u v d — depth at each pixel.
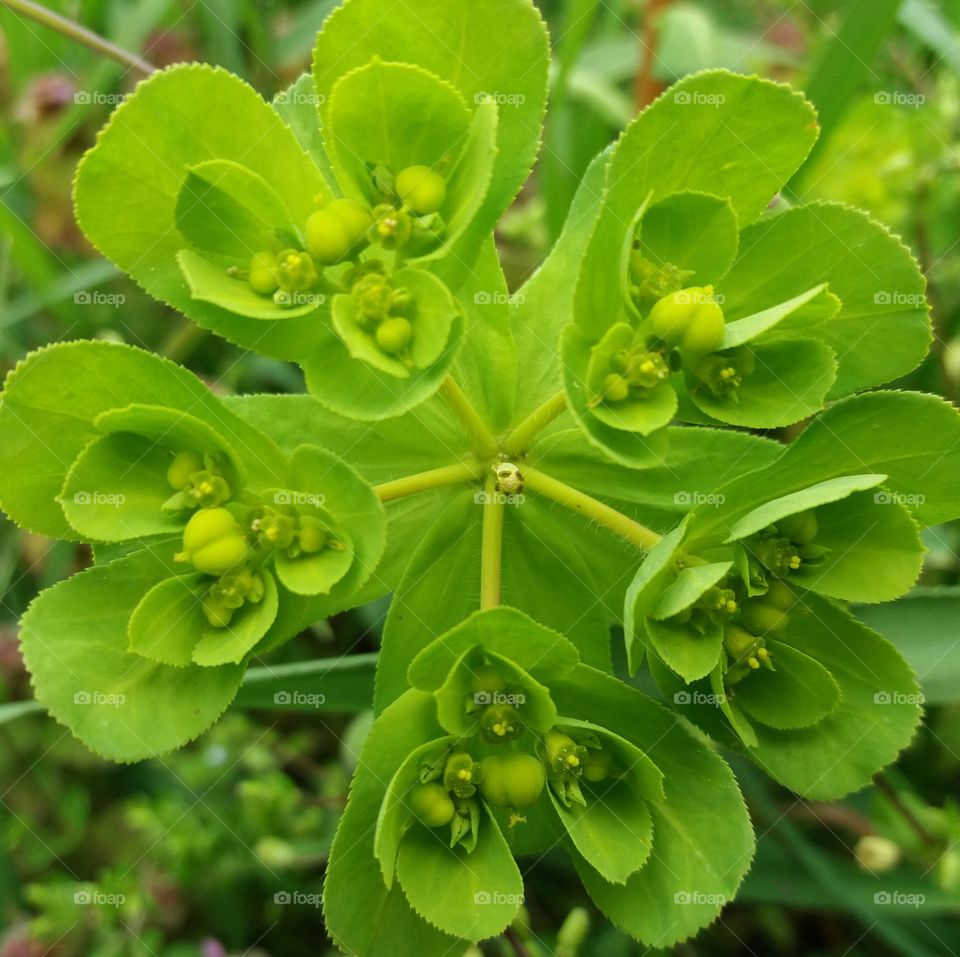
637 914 0.05
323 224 0.05
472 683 0.05
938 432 0.05
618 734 0.05
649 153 0.05
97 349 0.05
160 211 0.05
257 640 0.05
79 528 0.05
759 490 0.05
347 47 0.05
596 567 0.06
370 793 0.05
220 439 0.05
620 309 0.05
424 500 0.06
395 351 0.05
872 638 0.05
